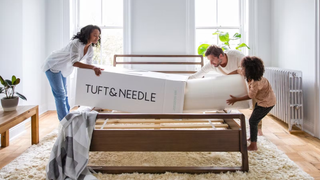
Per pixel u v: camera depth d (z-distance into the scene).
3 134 2.11
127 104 1.78
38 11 3.35
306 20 2.55
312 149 2.05
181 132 1.54
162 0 3.67
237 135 1.56
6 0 2.24
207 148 1.55
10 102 1.97
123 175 1.54
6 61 2.26
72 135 1.51
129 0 3.63
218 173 1.58
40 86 3.42
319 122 2.32
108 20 4.00
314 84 2.38
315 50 2.34
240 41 3.87
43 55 3.54
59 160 1.47
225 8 3.87
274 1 3.46
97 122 1.85
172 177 1.50
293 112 2.50
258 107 1.89
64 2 3.64
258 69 1.68
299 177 1.52
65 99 2.61
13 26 2.33
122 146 1.54
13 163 1.72
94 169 1.58
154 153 1.92
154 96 1.76
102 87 1.79
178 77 2.09
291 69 2.82
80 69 1.81
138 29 3.71
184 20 3.69
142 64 3.78
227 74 1.98
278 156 1.85
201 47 3.46
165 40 3.71
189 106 1.78
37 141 2.16
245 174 1.54
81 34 2.19
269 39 3.64
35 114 2.14
